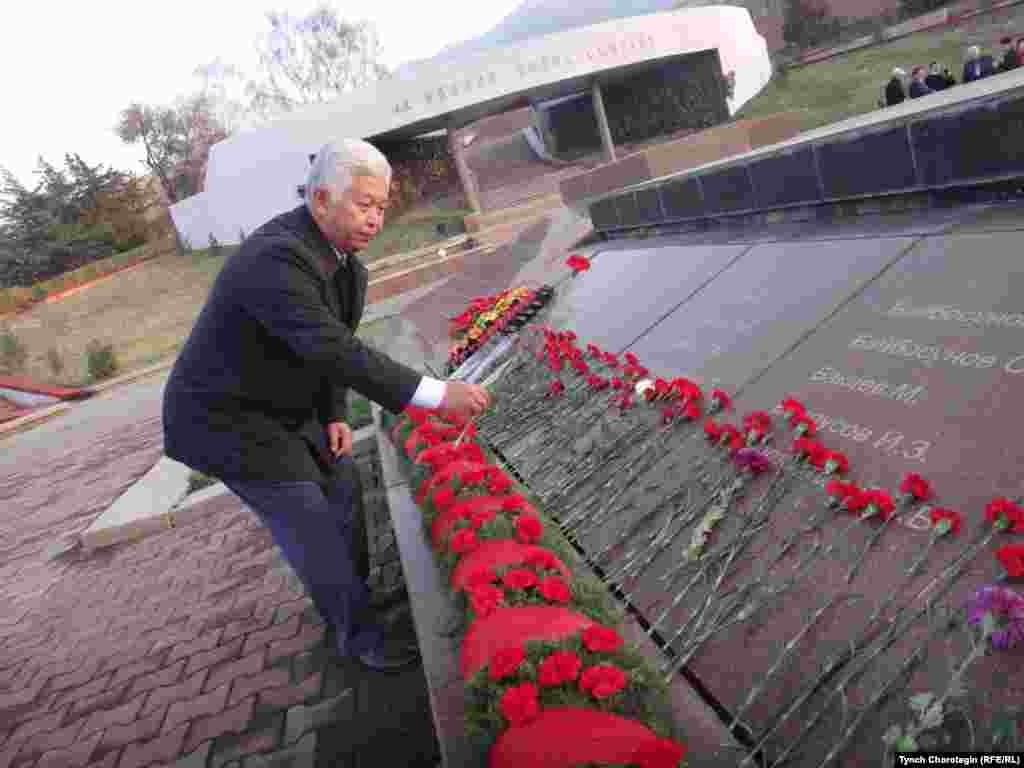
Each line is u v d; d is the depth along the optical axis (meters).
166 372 22.77
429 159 32.09
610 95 35.66
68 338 31.47
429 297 8.80
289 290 2.25
